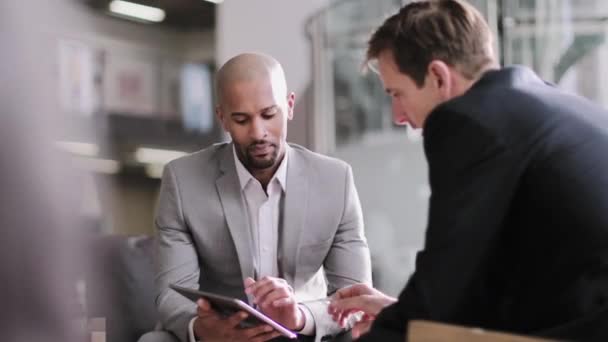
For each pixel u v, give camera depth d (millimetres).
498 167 1188
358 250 2152
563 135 1226
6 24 407
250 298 2041
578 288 1158
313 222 2107
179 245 2082
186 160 2184
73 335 424
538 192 1193
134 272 2193
